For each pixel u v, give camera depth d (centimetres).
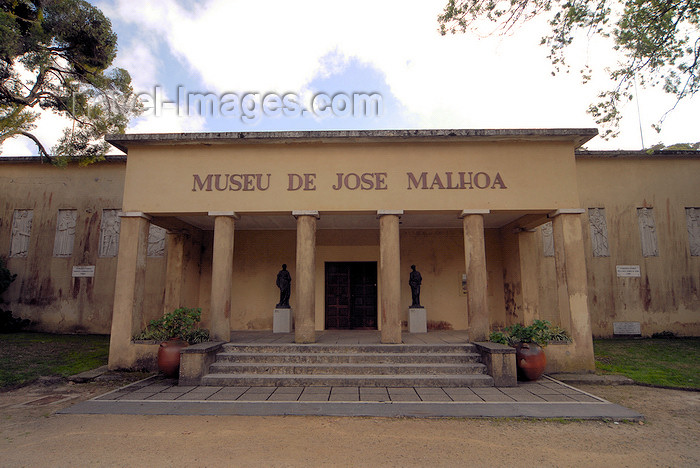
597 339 1279
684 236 1335
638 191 1358
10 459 455
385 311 922
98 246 1404
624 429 559
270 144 981
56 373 897
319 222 1255
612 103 977
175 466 437
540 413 611
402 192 957
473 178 959
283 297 1248
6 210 1438
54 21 1162
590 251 1333
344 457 461
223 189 969
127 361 912
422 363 843
